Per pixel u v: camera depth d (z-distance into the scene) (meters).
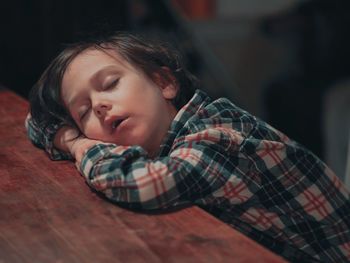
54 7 2.27
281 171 1.18
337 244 1.23
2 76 2.27
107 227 0.85
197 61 2.98
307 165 1.22
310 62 3.60
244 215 1.13
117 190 0.94
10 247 0.80
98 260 0.76
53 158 1.16
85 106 1.16
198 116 1.15
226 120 1.16
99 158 1.01
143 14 3.05
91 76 1.15
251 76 4.11
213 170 1.04
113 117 1.12
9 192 0.98
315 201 1.21
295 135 3.35
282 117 3.44
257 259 0.75
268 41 4.02
